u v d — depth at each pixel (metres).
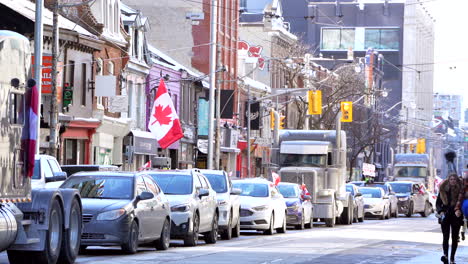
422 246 46.56
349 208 78.00
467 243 50.91
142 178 38.84
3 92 26.09
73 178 38.00
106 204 36.19
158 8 118.38
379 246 45.69
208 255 37.72
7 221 26.22
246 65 135.12
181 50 118.06
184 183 44.66
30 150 27.94
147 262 33.38
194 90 108.00
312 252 40.44
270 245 45.44
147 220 38.25
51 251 29.50
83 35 75.50
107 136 83.94
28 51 28.19
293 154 75.50
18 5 70.12
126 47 87.88
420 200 104.62
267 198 57.00
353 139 162.50
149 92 95.19
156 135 75.38
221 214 49.47
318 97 95.69
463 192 33.97
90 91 78.69
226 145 115.44
